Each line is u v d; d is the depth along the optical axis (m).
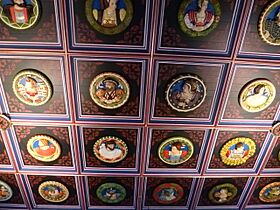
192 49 5.91
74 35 5.66
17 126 6.82
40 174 7.64
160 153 7.36
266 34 5.78
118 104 6.54
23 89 6.28
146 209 8.48
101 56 5.91
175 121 6.85
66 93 6.38
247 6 5.49
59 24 5.53
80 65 6.04
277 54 6.07
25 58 5.90
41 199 8.24
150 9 5.45
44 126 6.85
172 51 5.90
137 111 6.68
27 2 5.29
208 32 5.73
